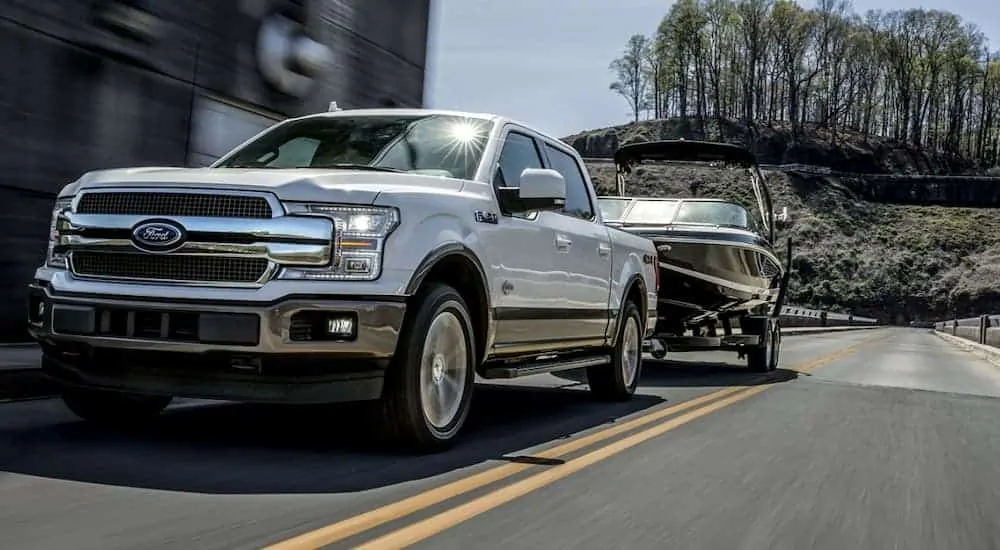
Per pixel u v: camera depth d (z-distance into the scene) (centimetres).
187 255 472
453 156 607
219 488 422
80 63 895
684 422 725
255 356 459
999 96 15662
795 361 1686
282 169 534
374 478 457
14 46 825
